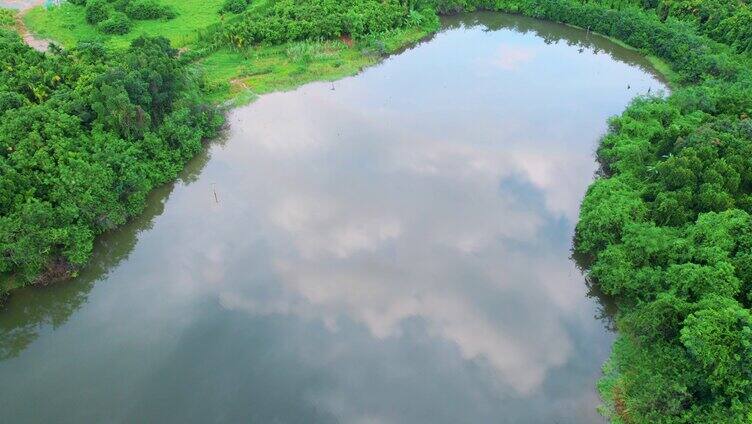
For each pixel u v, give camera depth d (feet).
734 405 111.45
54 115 182.80
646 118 211.82
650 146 193.36
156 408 131.54
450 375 139.44
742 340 114.32
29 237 151.74
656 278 139.95
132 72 202.18
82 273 166.71
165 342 147.64
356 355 144.36
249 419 129.18
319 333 150.10
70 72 208.74
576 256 173.37
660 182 169.89
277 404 132.36
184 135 209.67
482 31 337.52
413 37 314.14
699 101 213.87
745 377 114.11
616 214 157.99
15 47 223.71
